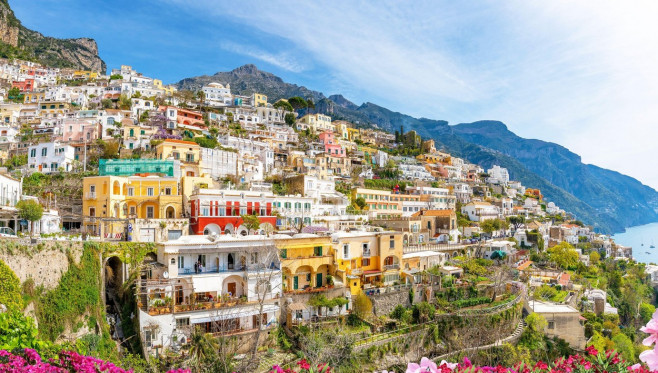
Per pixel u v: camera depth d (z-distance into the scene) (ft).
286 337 155.84
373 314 177.88
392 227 302.86
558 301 233.96
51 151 287.07
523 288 227.81
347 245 192.54
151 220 192.24
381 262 201.77
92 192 207.51
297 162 400.88
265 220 226.99
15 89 495.00
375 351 154.30
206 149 309.63
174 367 124.98
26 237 128.57
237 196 219.61
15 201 184.14
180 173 262.06
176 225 197.67
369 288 185.88
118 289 163.22
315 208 275.39
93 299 138.62
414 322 181.88
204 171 298.56
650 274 420.77
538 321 193.47
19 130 367.04
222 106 520.01
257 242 166.91
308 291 169.07
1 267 102.06
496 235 367.45
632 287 350.02
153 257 168.25
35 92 476.54
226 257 163.53
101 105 440.45
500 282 212.02
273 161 395.96
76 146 309.63
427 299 194.90
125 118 382.01
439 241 312.09
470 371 38.70
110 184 204.33
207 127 419.54
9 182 180.24
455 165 619.26
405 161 554.05
